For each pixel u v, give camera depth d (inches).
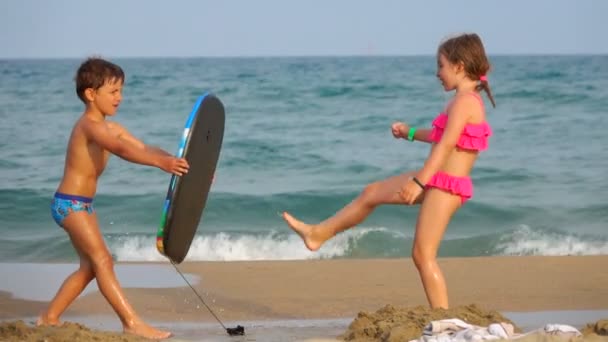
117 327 900.6
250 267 1325.0
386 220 1860.2
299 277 1237.7
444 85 807.7
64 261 1533.0
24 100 3976.4
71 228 833.5
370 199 819.4
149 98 4013.3
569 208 2009.1
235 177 2391.7
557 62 6112.2
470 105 775.1
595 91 3895.2
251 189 2204.7
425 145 2819.9
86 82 832.3
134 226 1871.3
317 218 2012.8
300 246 1669.5
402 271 1286.9
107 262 835.4
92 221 839.7
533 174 2388.0
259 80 4544.8
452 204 784.3
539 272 1262.3
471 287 1150.3
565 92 3905.0
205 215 1963.6
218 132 848.3
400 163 2583.7
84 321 935.7
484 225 1893.5
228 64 6284.5
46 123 3326.8
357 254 1627.7
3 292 1123.3
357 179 2391.7
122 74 850.8
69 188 835.4
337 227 828.6
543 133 3011.8
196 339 810.8
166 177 2300.7
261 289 1142.3
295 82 4416.8
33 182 2324.1
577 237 1733.5
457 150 781.3
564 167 2479.1
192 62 6825.8
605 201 2068.2
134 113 3587.6
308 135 3021.7
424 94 4018.2
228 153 2696.9
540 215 1951.3
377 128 3206.2
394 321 757.9
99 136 819.4
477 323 746.8
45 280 1219.9
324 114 3513.8
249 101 3848.4
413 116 3494.1
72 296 848.3
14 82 4653.1
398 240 1686.8
